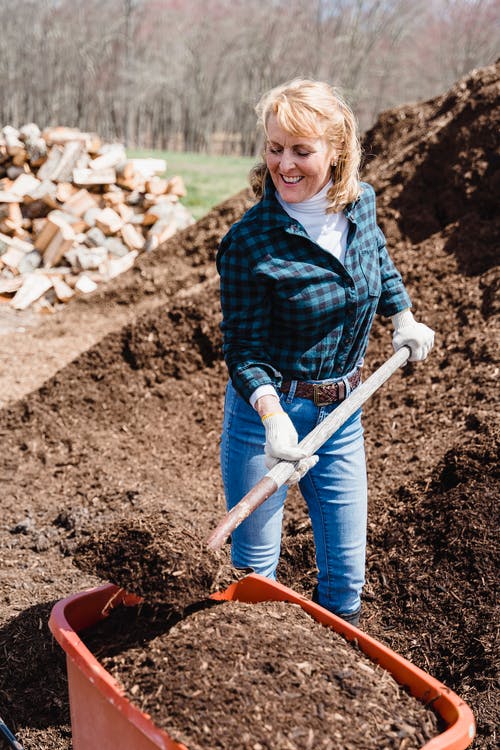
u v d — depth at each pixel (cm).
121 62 5050
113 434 500
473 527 308
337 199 215
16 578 342
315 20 4878
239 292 219
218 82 5056
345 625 202
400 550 321
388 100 4784
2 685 272
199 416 512
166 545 196
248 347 220
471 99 588
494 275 500
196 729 164
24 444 482
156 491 429
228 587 219
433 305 511
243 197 828
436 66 4784
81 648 181
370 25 4697
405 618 292
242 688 174
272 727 166
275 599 219
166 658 185
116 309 801
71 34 4941
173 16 5088
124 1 4988
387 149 695
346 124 209
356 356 233
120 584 193
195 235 829
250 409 230
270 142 207
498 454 338
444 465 352
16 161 962
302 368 224
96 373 531
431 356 474
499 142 558
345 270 216
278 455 203
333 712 172
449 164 581
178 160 3306
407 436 418
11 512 410
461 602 286
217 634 192
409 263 545
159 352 541
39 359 685
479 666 259
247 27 4934
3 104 4953
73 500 423
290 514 383
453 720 174
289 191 210
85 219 967
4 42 4856
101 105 5131
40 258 931
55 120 5075
